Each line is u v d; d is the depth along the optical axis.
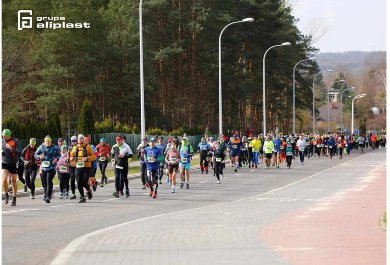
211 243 16.95
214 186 40.66
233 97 100.69
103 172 41.09
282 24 110.44
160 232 19.33
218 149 43.47
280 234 18.45
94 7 99.81
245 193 35.25
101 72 91.44
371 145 139.88
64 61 85.12
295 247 16.00
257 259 14.39
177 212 25.55
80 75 85.19
